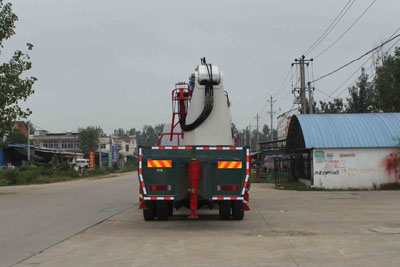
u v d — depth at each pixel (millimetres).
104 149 107750
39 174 39969
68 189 27734
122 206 16797
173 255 7637
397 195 19969
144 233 10094
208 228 10797
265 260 7176
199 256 7527
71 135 101062
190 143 12461
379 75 34156
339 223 11430
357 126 24594
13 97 23266
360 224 11211
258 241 8875
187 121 12664
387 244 8438
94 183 35438
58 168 47219
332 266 6746
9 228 11102
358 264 6871
